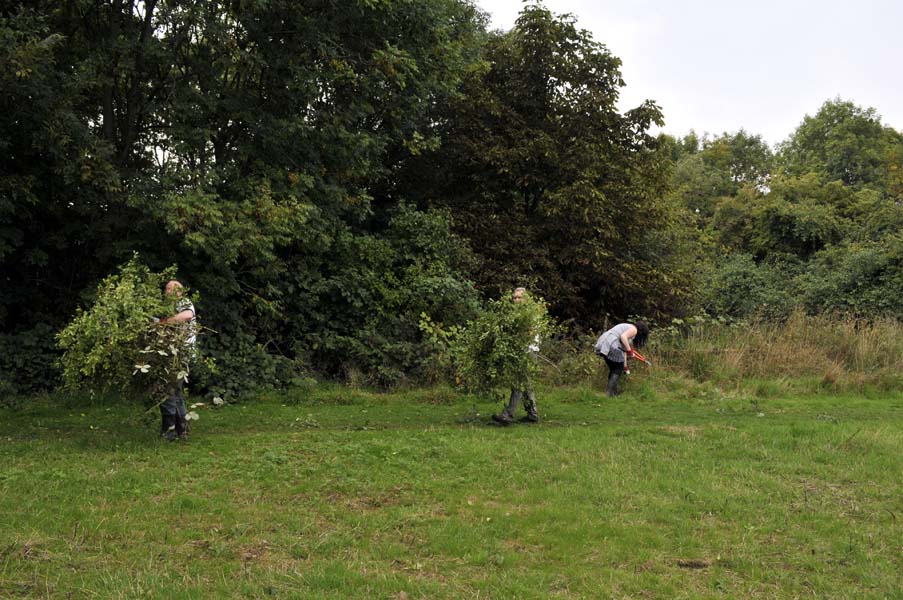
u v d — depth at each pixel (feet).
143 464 22.84
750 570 15.67
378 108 48.34
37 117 33.63
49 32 36.58
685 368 47.42
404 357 44.37
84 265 41.60
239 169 41.09
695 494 20.62
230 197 40.37
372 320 46.83
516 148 58.49
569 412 36.22
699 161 145.48
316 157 44.04
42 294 41.11
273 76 41.88
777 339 51.37
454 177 62.64
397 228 51.93
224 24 38.09
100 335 24.70
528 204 63.05
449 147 60.34
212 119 41.88
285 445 25.84
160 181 37.24
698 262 84.43
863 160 153.17
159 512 18.15
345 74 42.57
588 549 16.66
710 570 15.72
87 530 16.69
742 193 121.80
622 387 43.11
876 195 119.44
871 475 23.34
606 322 55.26
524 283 55.47
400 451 24.91
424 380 43.75
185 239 35.76
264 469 22.39
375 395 40.52
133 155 41.09
